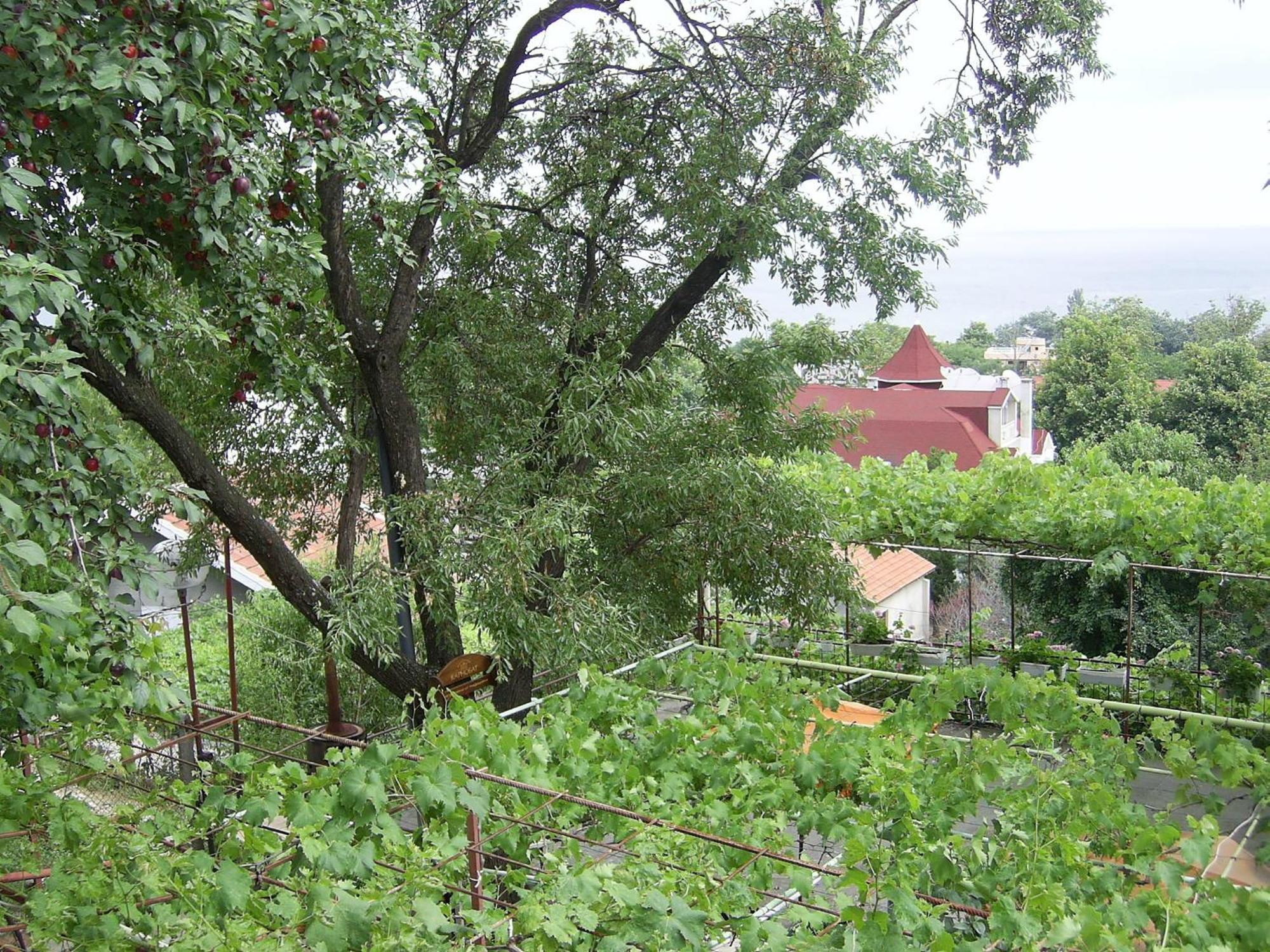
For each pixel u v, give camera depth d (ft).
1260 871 15.07
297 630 42.47
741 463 34.91
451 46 34.45
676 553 36.70
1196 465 78.59
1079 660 30.01
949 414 91.66
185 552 35.81
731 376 39.14
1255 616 28.12
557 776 15.53
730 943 11.93
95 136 16.46
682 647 23.99
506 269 37.81
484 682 32.71
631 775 15.60
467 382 34.96
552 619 31.30
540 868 13.53
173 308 20.56
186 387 35.65
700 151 32.53
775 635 35.58
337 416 35.53
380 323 36.68
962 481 33.50
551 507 31.14
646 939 10.41
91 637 15.79
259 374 22.22
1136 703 27.20
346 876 11.32
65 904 10.96
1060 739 19.63
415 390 35.14
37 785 14.65
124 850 11.64
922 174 31.30
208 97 17.43
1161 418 89.04
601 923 10.71
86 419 16.12
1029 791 14.98
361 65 21.27
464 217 26.50
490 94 36.14
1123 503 29.22
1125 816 14.42
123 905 10.93
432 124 24.50
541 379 36.32
